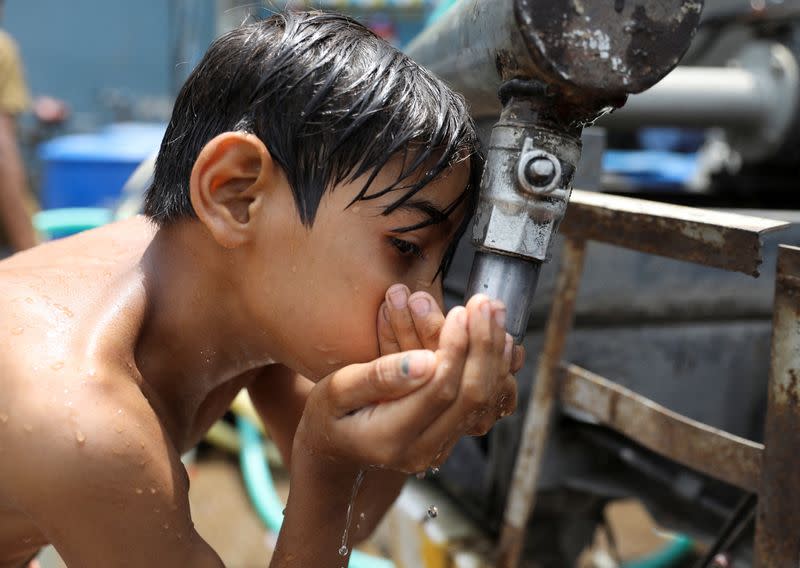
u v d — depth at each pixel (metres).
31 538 1.01
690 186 2.80
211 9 5.95
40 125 5.51
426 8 4.65
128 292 0.92
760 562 0.95
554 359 1.34
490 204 0.76
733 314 1.61
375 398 0.75
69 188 4.36
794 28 2.07
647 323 1.57
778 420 0.90
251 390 1.34
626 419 1.21
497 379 0.71
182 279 0.94
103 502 0.76
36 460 0.76
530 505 1.38
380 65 0.85
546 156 0.73
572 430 1.50
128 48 6.70
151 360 0.95
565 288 1.30
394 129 0.80
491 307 0.70
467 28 0.90
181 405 1.04
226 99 0.88
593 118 0.76
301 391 1.29
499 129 0.75
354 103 0.81
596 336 1.54
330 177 0.81
